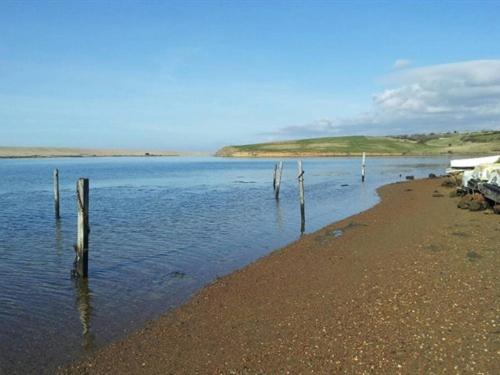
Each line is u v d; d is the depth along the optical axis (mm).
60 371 9500
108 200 41062
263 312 11875
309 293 13039
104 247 21031
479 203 26328
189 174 83500
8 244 22516
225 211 33125
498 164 32250
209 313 12188
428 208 28531
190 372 9031
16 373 9469
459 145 191625
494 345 8734
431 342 9102
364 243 18984
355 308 11414
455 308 10680
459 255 15492
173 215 31125
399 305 11242
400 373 8094
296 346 9633
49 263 18641
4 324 12047
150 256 19281
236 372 8820
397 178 68812
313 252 18172
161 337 10859
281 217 29969
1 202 39906
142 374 9148
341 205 36125
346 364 8625
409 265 14758
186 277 16094
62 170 98625
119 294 14391
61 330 11617
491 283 12273
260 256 19047
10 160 187375
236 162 151375
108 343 10773
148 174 83750
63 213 33438
